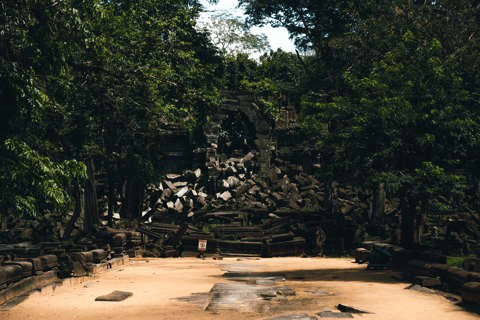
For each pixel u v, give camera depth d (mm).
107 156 26938
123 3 26422
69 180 12781
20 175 11156
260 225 28422
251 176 35281
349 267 17578
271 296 9039
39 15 12391
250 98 36688
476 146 16656
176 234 26172
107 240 23078
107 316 7172
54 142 22234
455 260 16312
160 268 16984
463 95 16172
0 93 11109
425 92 16297
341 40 30422
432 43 17812
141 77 19625
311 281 12359
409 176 15000
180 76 24875
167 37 27031
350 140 16891
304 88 46469
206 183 34875
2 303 8000
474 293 7672
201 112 26125
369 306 7980
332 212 32406
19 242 27016
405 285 11156
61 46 12523
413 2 30234
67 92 13844
